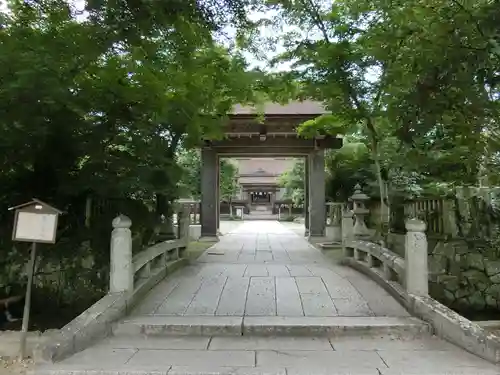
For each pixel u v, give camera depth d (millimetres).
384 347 4844
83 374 4082
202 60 7379
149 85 6703
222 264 9805
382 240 9367
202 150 15914
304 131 11305
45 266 7410
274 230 22625
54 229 4777
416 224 6191
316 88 8414
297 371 4090
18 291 7305
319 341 5059
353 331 5242
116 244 6102
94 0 4805
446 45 4703
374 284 7500
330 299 6547
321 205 15289
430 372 4062
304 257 11188
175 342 5020
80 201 7387
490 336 4578
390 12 5879
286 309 6043
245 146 15461
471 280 8500
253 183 43875
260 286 7395
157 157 7090
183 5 4902
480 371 4074
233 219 36438
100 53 5512
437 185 10383
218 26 5637
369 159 14180
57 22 5492
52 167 6625
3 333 5121
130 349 4766
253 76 8453
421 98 5188
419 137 6957
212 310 6012
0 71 5098
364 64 7758
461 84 4957
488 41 4457
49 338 4770
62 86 5352
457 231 9109
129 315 5785
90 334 4957
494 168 8312
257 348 4801
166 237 9977
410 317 5648
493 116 5504
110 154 6906
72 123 6074
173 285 7488
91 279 7445
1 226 6777
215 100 9008
